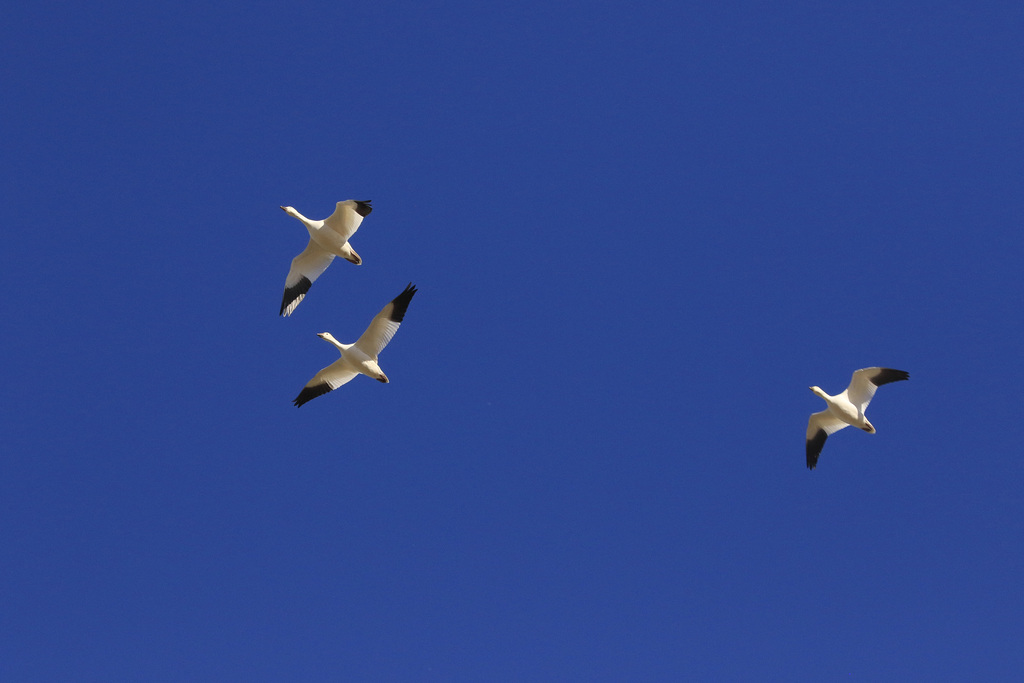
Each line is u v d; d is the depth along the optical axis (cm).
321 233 2564
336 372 2533
